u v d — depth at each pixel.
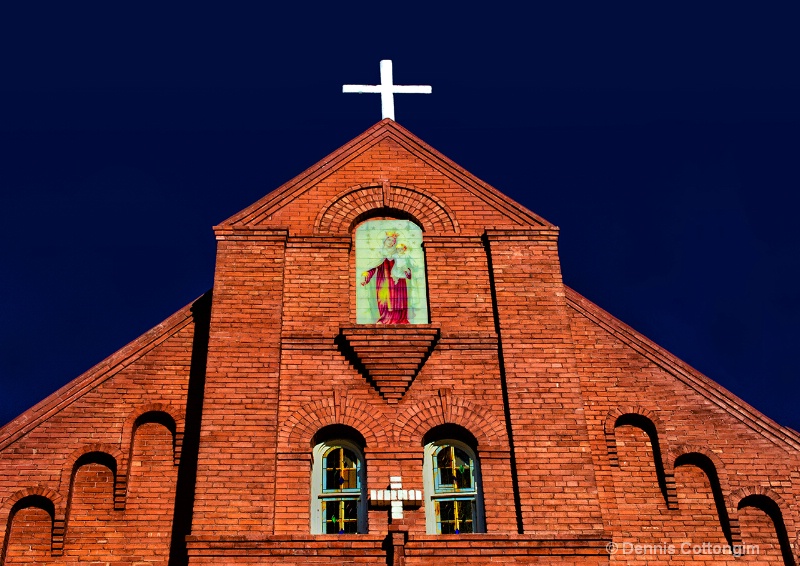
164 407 18.92
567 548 16.25
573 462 17.16
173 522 17.88
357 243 19.77
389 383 17.89
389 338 18.20
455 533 16.88
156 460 18.50
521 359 18.20
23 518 17.73
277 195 20.03
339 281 19.08
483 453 17.36
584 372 19.42
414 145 20.95
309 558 16.02
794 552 17.77
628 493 18.30
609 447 18.67
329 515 17.03
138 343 19.47
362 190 20.30
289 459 17.12
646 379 19.36
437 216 20.02
